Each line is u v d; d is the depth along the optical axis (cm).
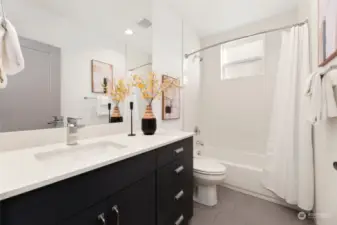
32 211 58
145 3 180
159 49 197
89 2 137
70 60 127
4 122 98
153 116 162
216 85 281
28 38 106
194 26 256
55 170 68
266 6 211
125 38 163
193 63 268
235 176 231
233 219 171
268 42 238
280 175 189
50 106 117
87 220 74
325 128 134
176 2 202
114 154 91
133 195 97
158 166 117
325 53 123
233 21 244
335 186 115
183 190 147
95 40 142
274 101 200
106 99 151
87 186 74
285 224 163
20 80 103
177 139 137
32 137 108
